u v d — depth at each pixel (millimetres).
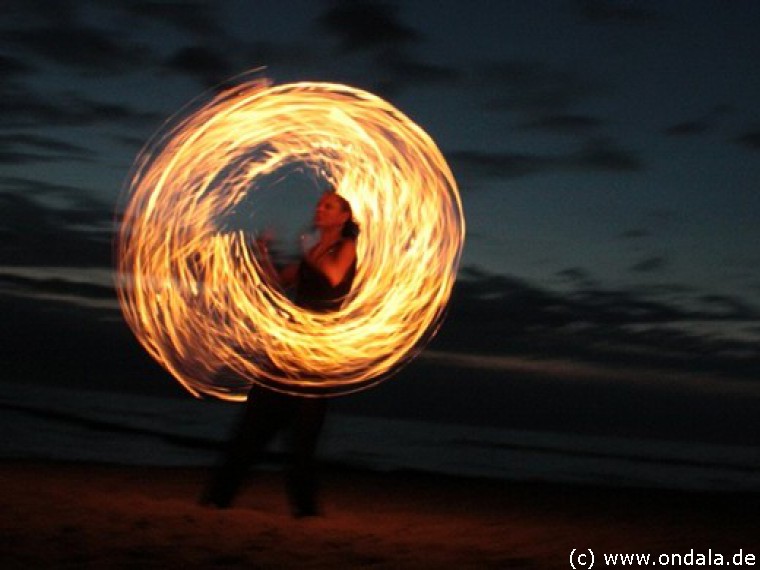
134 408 37281
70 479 6512
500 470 15969
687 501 7195
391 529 5281
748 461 28609
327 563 4277
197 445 14461
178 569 4000
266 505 6148
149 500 5711
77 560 4043
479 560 4492
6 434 14461
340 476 8078
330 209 5410
